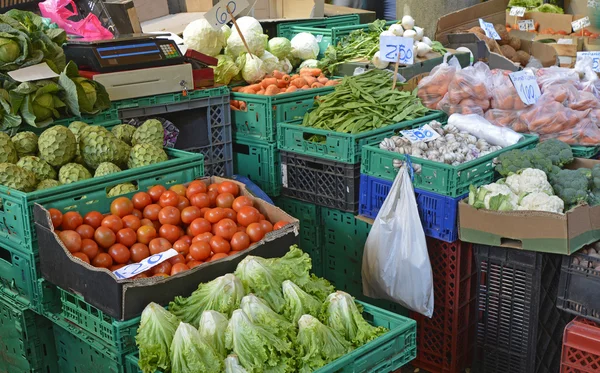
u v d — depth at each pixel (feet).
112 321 8.35
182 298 8.44
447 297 11.62
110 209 9.94
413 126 13.53
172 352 7.63
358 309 8.80
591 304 9.64
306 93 14.58
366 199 12.34
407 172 11.33
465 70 13.97
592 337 9.34
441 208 11.10
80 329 9.02
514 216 10.09
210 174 14.35
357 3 24.16
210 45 15.93
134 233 9.32
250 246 9.18
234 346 7.67
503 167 11.57
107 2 14.83
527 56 20.49
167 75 12.94
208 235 9.42
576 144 13.17
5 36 11.23
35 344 10.28
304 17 19.56
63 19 13.79
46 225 8.94
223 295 8.24
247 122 14.49
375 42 17.79
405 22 17.57
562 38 23.81
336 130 13.34
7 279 10.25
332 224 13.41
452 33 19.57
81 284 8.63
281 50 17.35
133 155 11.07
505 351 11.10
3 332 10.80
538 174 10.95
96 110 12.09
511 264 10.57
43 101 11.26
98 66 12.16
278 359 7.64
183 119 13.78
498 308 10.99
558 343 10.62
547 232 9.76
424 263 11.16
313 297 8.67
